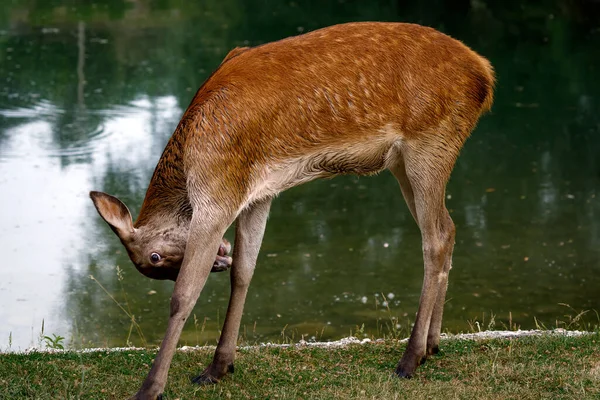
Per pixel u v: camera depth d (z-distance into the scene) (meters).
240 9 31.45
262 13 30.69
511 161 17.86
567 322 10.88
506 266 12.86
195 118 6.24
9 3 32.16
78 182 15.86
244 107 6.24
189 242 6.17
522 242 13.79
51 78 22.86
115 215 6.33
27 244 13.18
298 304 11.46
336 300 11.59
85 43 26.61
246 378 6.81
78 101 21.03
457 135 6.88
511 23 29.61
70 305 11.21
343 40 6.61
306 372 6.98
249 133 6.24
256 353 7.39
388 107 6.61
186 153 6.22
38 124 19.23
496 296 11.77
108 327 10.61
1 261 12.52
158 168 6.45
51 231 13.72
